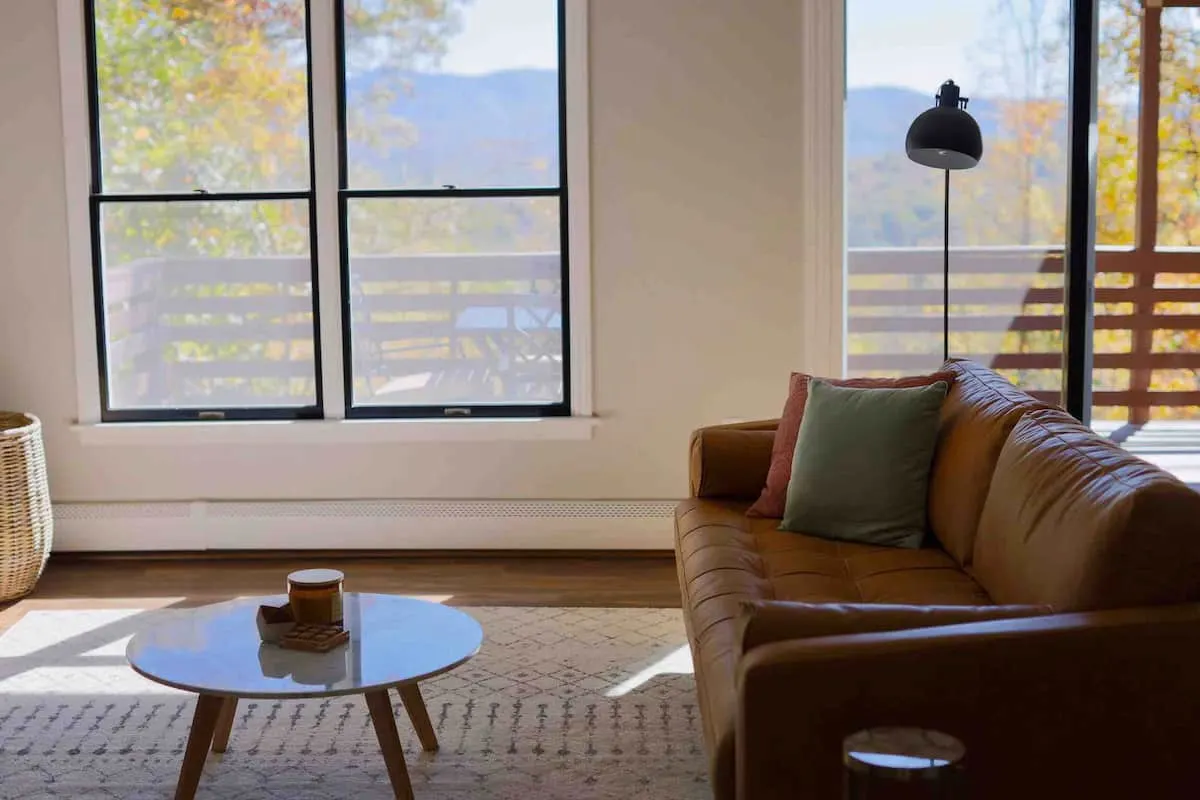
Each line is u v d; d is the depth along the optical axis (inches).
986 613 82.6
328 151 194.5
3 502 170.7
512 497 199.2
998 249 199.5
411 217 197.3
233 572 189.8
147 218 198.1
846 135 197.3
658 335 196.2
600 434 197.8
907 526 130.6
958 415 128.6
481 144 196.4
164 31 195.8
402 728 127.6
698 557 128.4
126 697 137.6
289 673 102.5
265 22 194.9
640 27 191.5
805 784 78.7
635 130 193.0
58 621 166.1
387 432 197.3
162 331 199.9
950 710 78.4
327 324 196.9
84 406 198.7
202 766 107.3
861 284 200.4
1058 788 79.1
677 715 130.6
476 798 111.3
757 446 151.7
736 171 193.2
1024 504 100.4
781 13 190.5
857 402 135.0
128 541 200.1
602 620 163.6
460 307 198.7
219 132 196.9
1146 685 78.5
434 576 186.5
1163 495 80.7
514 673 143.6
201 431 197.6
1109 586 81.7
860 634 80.3
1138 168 200.2
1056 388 201.8
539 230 197.2
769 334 195.9
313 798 112.0
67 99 194.1
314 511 199.3
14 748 123.5
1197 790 79.1
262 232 197.5
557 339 199.2
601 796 111.7
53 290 197.2
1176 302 202.4
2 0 193.0
